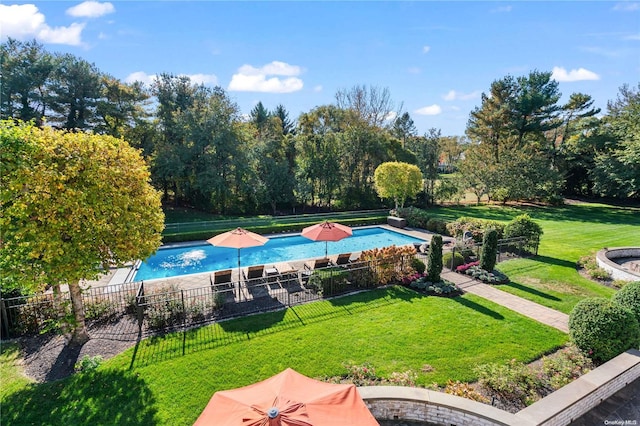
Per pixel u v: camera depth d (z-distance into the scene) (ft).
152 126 106.93
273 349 28.45
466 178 127.85
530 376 24.13
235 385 23.90
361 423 13.51
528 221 58.13
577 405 20.68
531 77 130.31
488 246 46.29
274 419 12.70
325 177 116.67
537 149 139.44
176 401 22.22
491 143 142.51
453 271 48.93
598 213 110.22
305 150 115.96
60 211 24.25
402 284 44.04
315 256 66.69
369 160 123.65
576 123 140.56
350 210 120.37
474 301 38.55
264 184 108.37
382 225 91.04
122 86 100.42
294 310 36.14
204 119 100.89
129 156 28.78
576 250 60.85
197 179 99.60
